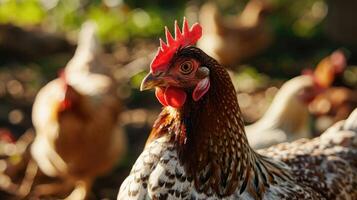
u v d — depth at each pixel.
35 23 3.29
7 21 3.18
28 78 2.82
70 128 1.89
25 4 3.40
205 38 3.35
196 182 1.25
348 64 3.20
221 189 1.27
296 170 1.39
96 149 1.92
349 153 1.44
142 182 1.26
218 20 3.29
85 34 2.39
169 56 1.25
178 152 1.25
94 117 1.91
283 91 2.05
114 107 1.98
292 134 1.99
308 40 3.46
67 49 3.15
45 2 3.44
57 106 1.89
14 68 2.93
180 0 3.82
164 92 1.25
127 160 2.19
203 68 1.25
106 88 2.01
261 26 3.33
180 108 1.26
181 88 1.25
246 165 1.28
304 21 3.71
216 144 1.26
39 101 2.04
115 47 3.20
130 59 3.06
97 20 3.33
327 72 2.56
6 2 3.36
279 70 3.18
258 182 1.29
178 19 3.48
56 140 1.90
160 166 1.25
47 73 2.89
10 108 2.52
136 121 2.47
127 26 3.35
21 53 3.06
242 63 3.34
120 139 2.01
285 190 1.31
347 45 3.35
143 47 3.21
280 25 3.61
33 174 2.06
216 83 1.25
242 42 3.28
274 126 1.99
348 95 2.45
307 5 3.90
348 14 3.31
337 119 2.34
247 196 1.28
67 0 3.46
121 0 3.53
